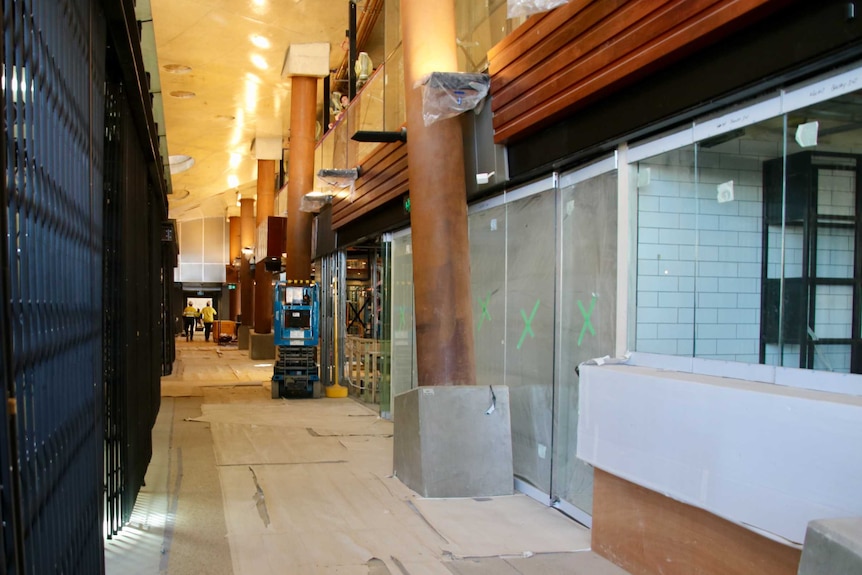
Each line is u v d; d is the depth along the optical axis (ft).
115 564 11.53
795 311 10.55
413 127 17.56
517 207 17.67
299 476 18.19
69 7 6.29
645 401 10.67
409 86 17.67
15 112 4.43
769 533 8.23
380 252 39.68
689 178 12.14
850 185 9.82
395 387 28.19
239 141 65.82
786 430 8.05
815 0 8.54
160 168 22.41
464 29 19.20
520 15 14.89
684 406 9.76
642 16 11.09
